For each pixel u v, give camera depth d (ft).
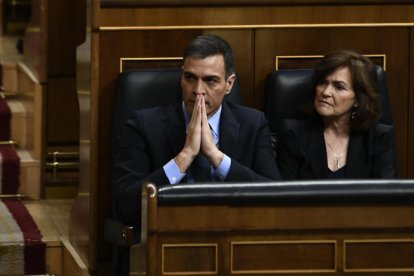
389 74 42.70
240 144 37.86
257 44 41.75
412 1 42.47
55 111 52.65
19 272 45.32
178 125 37.40
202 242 28.94
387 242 29.73
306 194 29.07
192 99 36.37
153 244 28.63
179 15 40.98
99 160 40.88
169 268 28.86
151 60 40.86
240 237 29.12
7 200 52.06
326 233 29.48
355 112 38.60
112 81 40.57
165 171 35.45
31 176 52.42
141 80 39.17
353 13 42.22
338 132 39.11
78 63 43.57
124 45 40.55
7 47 66.23
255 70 41.81
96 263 41.47
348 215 29.48
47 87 52.47
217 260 29.01
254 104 41.93
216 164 35.96
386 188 29.45
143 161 37.14
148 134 37.24
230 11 41.37
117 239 37.09
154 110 37.83
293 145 38.91
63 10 52.42
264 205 29.09
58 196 52.95
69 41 52.65
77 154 53.01
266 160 37.88
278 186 29.04
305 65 42.19
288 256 29.40
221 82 36.35
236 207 29.01
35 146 52.49
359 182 29.45
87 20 41.68
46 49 52.34
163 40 40.88
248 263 29.22
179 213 28.76
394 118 42.98
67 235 46.29
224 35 41.45
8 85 58.29
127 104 38.93
